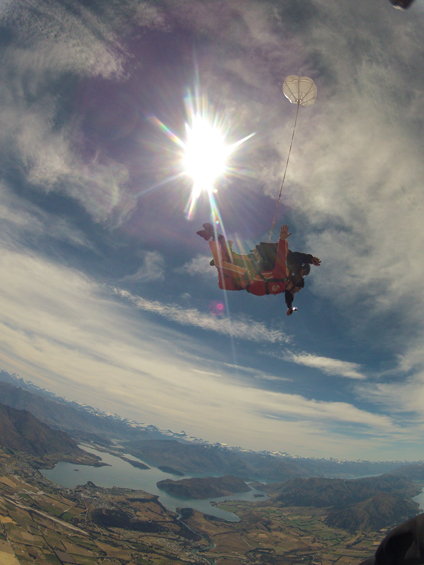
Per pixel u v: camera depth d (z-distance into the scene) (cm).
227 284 536
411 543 197
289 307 558
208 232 540
